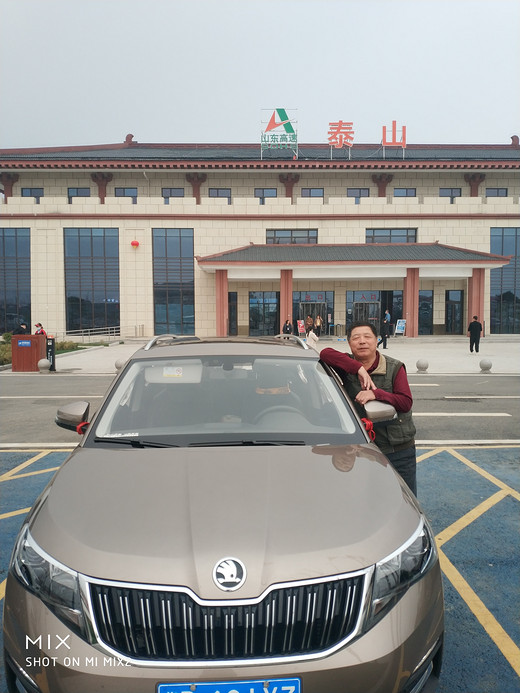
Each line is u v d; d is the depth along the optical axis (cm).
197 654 189
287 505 228
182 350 397
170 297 3506
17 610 208
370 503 236
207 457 276
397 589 207
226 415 331
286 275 3108
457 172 3584
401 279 3534
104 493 241
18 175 3588
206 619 189
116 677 185
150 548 203
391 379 365
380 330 2709
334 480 252
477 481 595
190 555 199
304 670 186
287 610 192
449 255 3177
